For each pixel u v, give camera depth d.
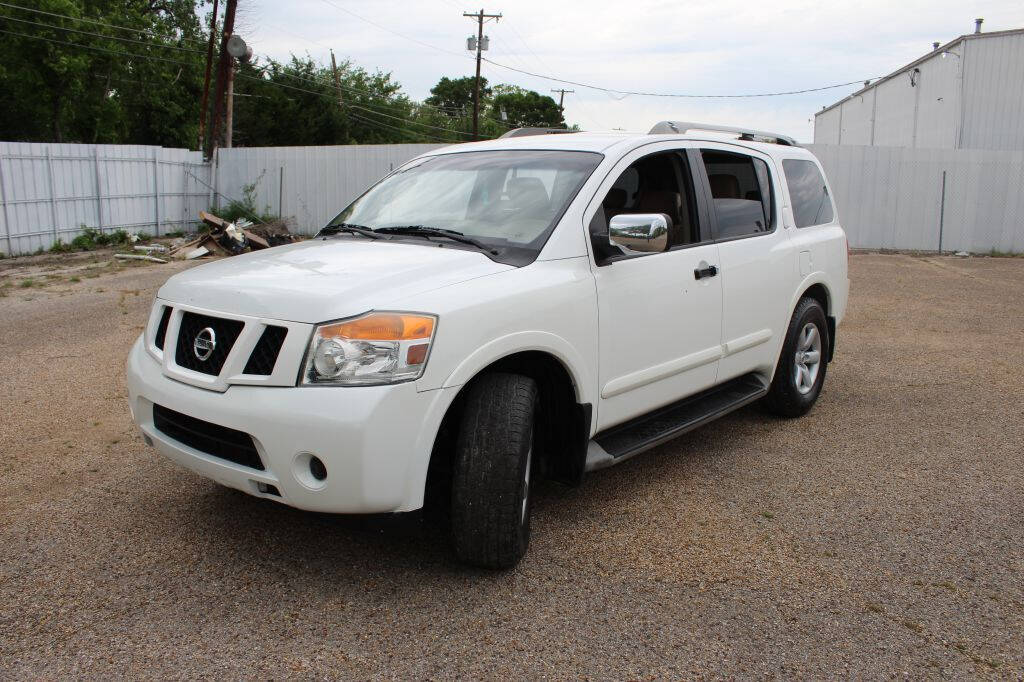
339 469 2.58
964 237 18.33
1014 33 23.77
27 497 3.79
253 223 20.08
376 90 53.78
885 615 2.83
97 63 31.75
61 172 17.23
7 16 27.48
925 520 3.65
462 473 2.88
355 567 3.12
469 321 2.82
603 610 2.83
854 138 38.19
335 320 2.65
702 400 4.42
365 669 2.46
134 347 3.41
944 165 18.17
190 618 2.74
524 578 3.05
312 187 20.88
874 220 18.53
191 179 21.06
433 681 2.41
